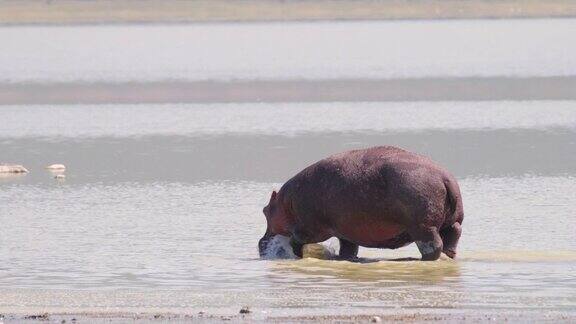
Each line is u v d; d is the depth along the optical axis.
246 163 100.12
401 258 58.31
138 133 125.50
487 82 188.75
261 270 54.84
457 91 175.50
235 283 51.56
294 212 58.41
